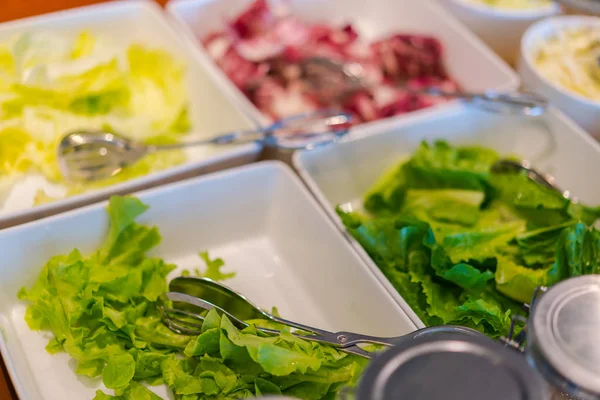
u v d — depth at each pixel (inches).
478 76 37.3
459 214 31.3
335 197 33.3
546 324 22.9
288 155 32.9
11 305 28.3
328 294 29.3
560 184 33.8
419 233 29.3
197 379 26.5
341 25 40.6
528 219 31.0
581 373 22.2
